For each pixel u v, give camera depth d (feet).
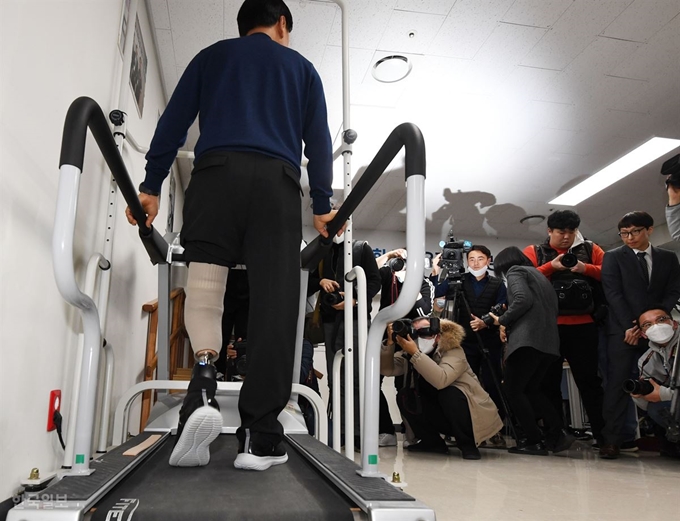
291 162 3.89
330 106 14.20
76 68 5.39
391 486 3.03
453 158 17.24
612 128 15.43
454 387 9.78
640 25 11.22
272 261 3.71
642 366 10.02
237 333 9.05
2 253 3.72
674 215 9.30
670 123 15.15
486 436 9.57
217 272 3.90
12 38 3.83
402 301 3.01
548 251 11.90
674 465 8.87
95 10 6.02
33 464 4.45
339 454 4.18
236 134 3.77
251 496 3.00
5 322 3.81
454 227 23.58
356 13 10.70
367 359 3.35
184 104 4.11
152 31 11.07
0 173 3.66
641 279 10.28
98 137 3.40
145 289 10.09
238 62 4.01
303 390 6.21
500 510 5.45
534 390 10.27
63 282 2.85
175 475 3.51
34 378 4.42
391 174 18.01
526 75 12.93
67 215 2.87
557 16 10.90
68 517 2.46
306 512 2.73
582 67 12.64
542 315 9.79
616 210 21.53
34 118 4.27
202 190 3.78
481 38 11.55
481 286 12.94
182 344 12.07
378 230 23.68
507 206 21.31
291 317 3.73
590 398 10.94
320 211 4.28
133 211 4.55
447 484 6.90
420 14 10.77
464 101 14.02
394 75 12.84
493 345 12.64
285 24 4.54
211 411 3.39
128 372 8.43
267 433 3.68
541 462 9.13
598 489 6.66
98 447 5.95
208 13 10.69
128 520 2.59
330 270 9.12
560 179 18.80
